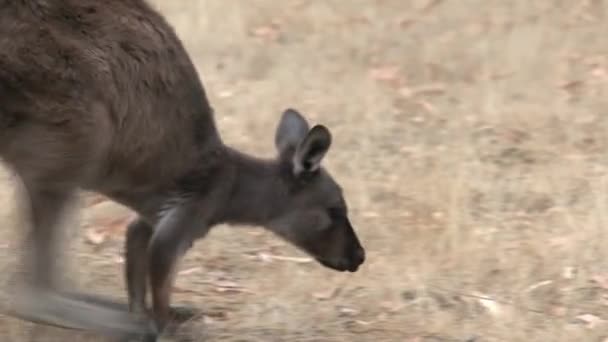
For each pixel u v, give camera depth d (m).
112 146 9.13
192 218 9.75
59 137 8.74
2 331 9.61
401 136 15.16
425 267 11.43
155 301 9.62
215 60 17.72
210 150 9.88
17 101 8.62
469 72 17.69
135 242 9.95
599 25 19.88
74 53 8.78
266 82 16.84
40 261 8.95
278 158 10.45
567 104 16.38
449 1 21.09
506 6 20.83
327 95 16.42
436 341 10.20
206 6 19.72
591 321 10.63
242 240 12.22
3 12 8.63
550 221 12.75
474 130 15.41
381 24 19.86
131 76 9.09
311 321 10.46
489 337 10.29
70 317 8.95
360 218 12.63
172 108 9.45
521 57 18.23
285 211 10.38
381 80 17.27
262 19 19.81
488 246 11.98
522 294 11.10
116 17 9.10
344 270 10.79
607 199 13.07
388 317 10.62
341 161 14.16
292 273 11.41
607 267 11.67
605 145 15.02
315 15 20.03
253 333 10.16
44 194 8.92
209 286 11.12
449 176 13.67
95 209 12.55
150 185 9.63
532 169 14.20
